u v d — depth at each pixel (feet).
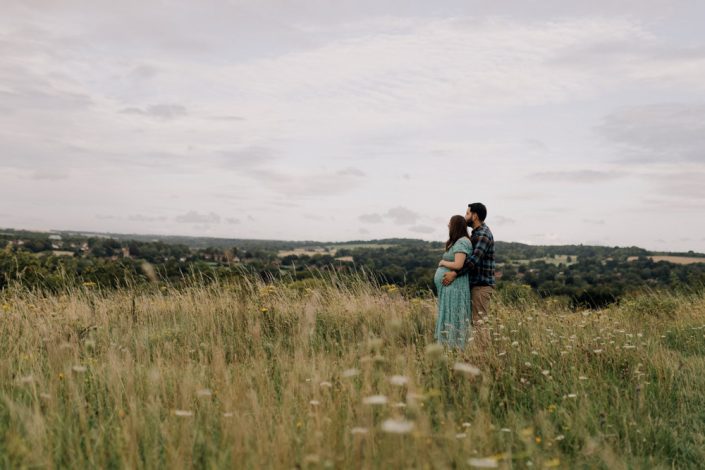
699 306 32.91
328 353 19.01
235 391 13.32
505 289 29.45
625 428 13.01
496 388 15.72
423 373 15.75
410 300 27.76
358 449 9.29
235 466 9.57
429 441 9.46
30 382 13.48
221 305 25.64
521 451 11.23
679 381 17.43
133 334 21.81
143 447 10.94
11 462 9.80
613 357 18.72
